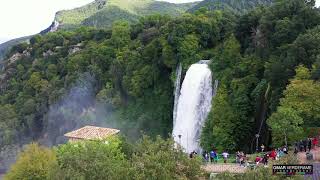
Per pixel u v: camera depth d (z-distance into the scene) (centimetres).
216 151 8569
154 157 4022
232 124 8519
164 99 11719
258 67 8662
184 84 10338
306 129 6606
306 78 6912
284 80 7544
